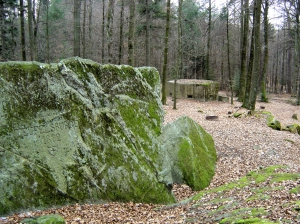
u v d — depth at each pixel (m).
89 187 6.47
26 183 5.81
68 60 6.65
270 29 38.66
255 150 11.18
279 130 15.16
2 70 5.86
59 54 32.19
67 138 6.38
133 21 14.98
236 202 5.86
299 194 5.29
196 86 26.88
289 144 12.09
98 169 6.63
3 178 5.64
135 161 7.15
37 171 5.96
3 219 5.32
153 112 7.88
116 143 7.00
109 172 6.75
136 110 7.56
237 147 11.59
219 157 10.78
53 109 6.28
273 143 12.06
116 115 7.15
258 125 15.40
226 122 15.95
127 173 6.96
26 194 5.79
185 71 41.78
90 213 5.93
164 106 21.16
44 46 31.34
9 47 19.45
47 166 6.08
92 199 6.46
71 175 6.30
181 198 8.12
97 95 6.92
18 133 5.88
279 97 36.53
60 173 6.19
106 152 6.82
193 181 8.70
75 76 6.64
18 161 5.81
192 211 6.05
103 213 6.01
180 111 19.58
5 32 19.22
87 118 6.70
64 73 6.48
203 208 6.09
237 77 34.12
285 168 8.02
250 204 5.45
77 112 6.58
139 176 7.10
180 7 19.39
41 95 6.18
